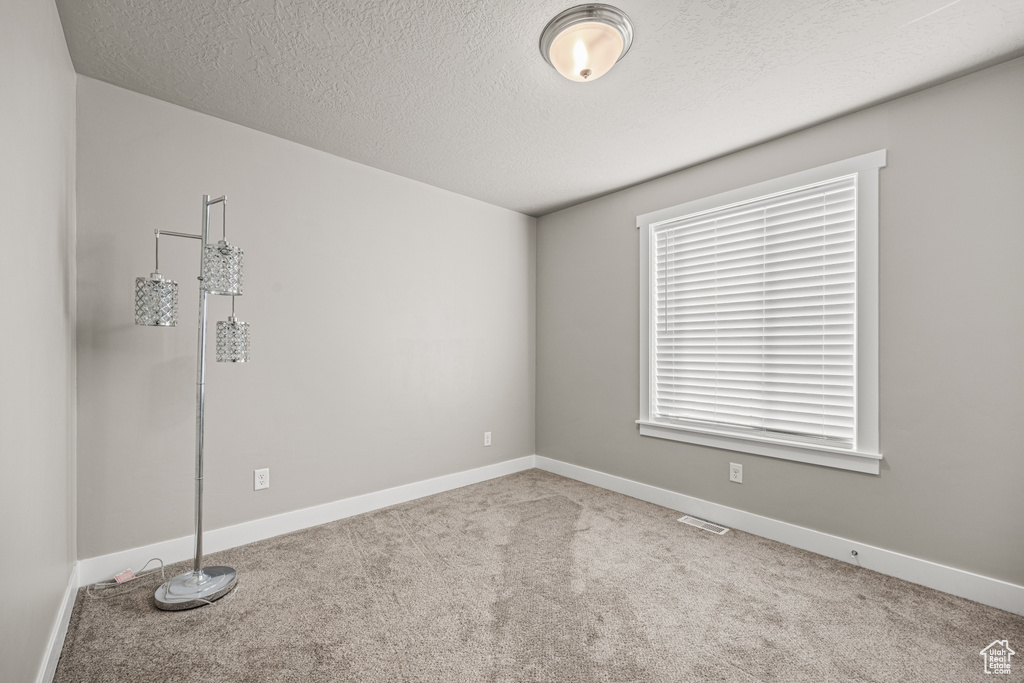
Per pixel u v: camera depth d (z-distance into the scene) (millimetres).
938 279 1971
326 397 2701
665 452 3021
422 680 1415
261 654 1532
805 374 2400
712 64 1840
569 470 3688
